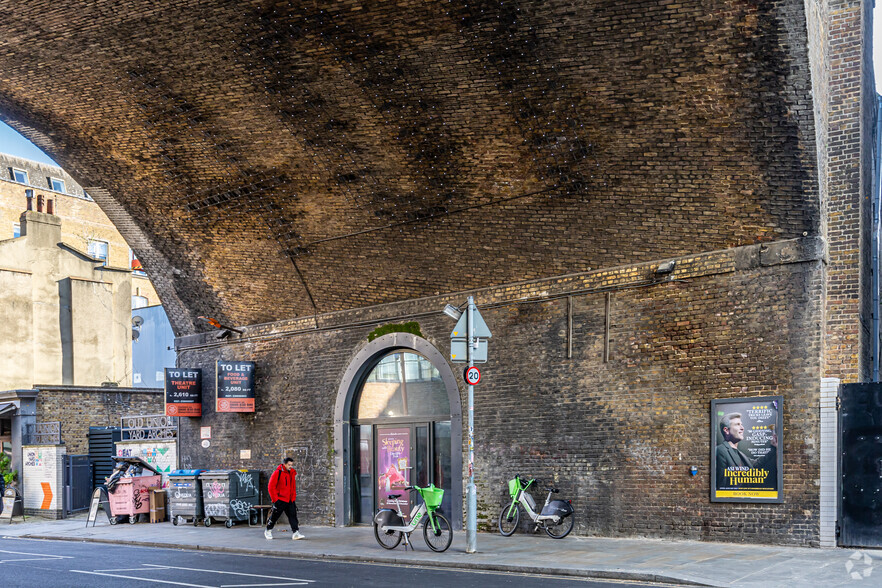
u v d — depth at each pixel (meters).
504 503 15.73
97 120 17.42
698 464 13.59
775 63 11.45
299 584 10.81
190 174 18.02
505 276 16.16
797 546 12.60
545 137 13.73
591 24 11.80
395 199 16.17
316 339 19.17
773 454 12.90
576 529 14.75
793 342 12.96
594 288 15.01
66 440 26.27
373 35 13.17
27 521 23.56
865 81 14.28
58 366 35.00
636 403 14.32
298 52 14.01
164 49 14.83
